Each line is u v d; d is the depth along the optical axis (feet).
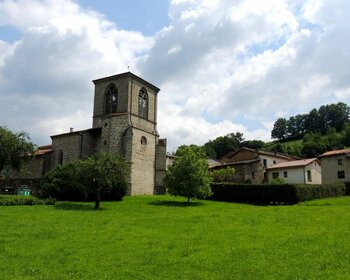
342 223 80.84
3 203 126.93
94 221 92.79
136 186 196.24
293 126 553.64
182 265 53.16
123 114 202.28
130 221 93.35
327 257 53.98
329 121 518.37
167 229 80.79
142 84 218.79
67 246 64.85
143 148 206.28
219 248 61.62
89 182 131.03
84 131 209.46
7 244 66.49
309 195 170.81
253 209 123.24
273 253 57.41
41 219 94.89
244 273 48.91
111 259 56.85
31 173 211.20
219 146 497.05
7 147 147.43
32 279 48.19
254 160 255.29
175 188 164.14
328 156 256.11
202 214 107.86
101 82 219.82
